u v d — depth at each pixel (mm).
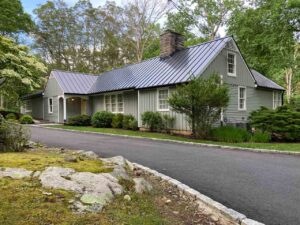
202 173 5598
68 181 3402
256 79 18469
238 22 21859
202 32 29078
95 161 4812
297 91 31062
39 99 26328
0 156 4492
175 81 13172
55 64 34094
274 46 18906
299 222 3266
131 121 15625
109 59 35531
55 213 2680
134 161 6797
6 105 28062
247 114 16469
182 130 13195
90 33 35469
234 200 3998
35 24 30797
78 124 19281
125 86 16578
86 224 2602
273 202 3922
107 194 3338
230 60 15438
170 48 16484
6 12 23859
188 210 3592
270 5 20125
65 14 34250
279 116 11727
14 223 2426
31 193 2998
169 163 6590
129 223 2785
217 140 11211
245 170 5883
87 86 22234
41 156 4766
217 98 10781
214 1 28047
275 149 8750
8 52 6719
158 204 3689
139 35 30812
